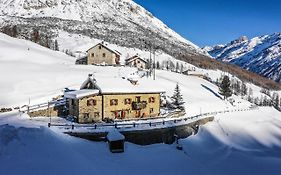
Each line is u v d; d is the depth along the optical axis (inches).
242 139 3041.3
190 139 2640.3
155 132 2322.8
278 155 2728.8
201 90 4852.4
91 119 2534.5
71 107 2608.3
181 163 2111.2
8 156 1507.1
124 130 2169.0
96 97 2571.4
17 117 2306.8
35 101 2815.0
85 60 5270.7
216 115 3513.8
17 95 2898.6
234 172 2194.9
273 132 3420.3
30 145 1626.5
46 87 3248.0
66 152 1681.8
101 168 1701.5
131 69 4921.3
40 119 2431.1
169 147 2331.4
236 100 4990.2
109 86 2650.1
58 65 4453.7
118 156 1948.8
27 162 1498.5
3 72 3452.3
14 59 4266.7
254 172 2251.5
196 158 2326.5
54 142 1738.4
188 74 6176.2
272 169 2345.0
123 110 2719.0
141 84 2945.4
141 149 2151.8
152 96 2915.8
